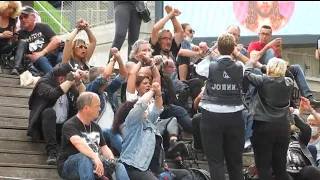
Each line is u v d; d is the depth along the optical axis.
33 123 15.95
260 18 25.09
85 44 18.00
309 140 16.89
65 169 14.51
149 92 15.16
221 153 15.02
